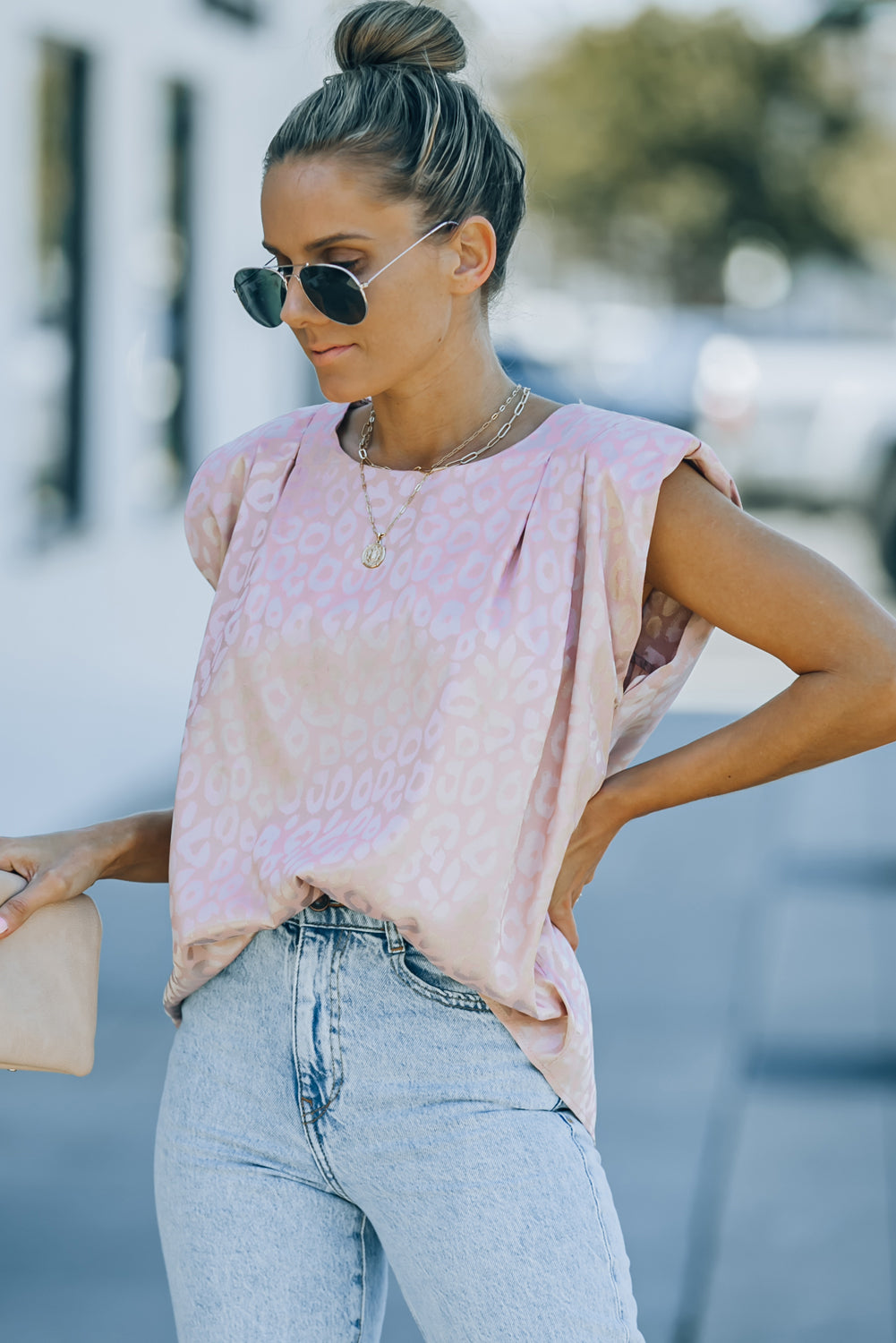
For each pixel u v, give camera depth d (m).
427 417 2.05
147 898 6.48
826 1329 3.58
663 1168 4.32
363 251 1.93
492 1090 1.92
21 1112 4.63
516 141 2.05
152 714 8.88
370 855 1.87
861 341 15.87
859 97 34.03
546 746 1.92
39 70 7.36
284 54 10.30
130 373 8.55
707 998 5.52
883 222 34.22
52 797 7.27
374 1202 1.95
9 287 6.82
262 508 2.14
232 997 2.03
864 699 1.85
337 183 1.91
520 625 1.89
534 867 1.92
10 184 6.79
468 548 1.94
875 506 13.84
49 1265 3.81
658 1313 3.64
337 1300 1.99
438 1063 1.92
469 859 1.88
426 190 1.92
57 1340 3.49
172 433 9.54
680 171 33.09
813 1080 4.88
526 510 1.93
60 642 7.43
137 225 8.57
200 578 9.96
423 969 1.93
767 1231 4.00
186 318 9.67
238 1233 1.98
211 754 2.05
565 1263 1.85
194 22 8.95
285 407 11.43
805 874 7.04
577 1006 1.97
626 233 34.03
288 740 2.00
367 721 1.96
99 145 7.99
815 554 1.88
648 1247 3.91
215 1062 2.02
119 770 8.27
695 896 6.70
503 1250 1.86
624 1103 4.71
